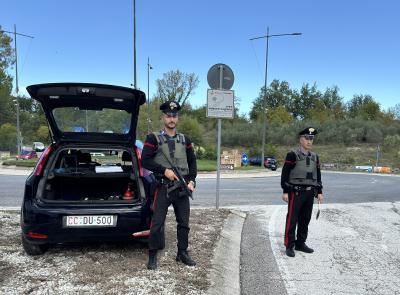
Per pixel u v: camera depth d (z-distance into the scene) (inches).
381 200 441.4
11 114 2412.6
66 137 194.4
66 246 194.9
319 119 2436.0
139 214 170.4
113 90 178.9
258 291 159.8
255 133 2100.1
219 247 206.8
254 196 444.1
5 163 901.8
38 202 167.8
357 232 264.2
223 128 2310.5
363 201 429.7
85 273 158.9
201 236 224.4
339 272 184.1
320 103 3102.9
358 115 2613.2
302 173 202.1
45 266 166.7
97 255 181.9
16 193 413.4
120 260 175.8
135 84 800.9
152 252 165.2
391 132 1972.2
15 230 226.1
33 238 165.5
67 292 141.2
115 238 170.7
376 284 169.8
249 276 176.7
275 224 283.0
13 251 186.1
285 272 182.5
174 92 2294.5
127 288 145.5
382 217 321.4
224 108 307.0
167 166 162.7
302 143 202.8
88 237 167.5
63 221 165.0
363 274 182.1
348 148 1823.3
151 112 1686.8
